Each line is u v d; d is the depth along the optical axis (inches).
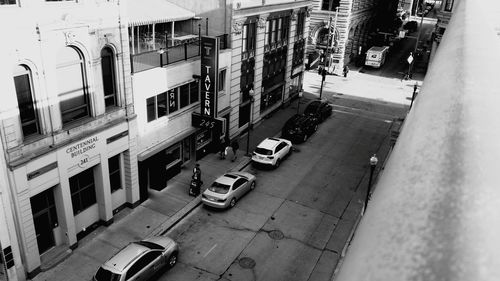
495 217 29.7
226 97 1152.8
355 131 1406.3
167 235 811.4
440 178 35.4
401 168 45.1
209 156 1143.0
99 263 716.0
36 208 684.1
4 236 611.5
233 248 784.3
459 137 40.1
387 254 31.9
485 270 25.2
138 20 954.7
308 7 1587.1
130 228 817.5
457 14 127.3
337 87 1905.8
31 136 644.1
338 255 782.5
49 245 721.0
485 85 51.9
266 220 878.4
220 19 1108.5
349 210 936.3
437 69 75.7
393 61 2466.8
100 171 774.5
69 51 680.4
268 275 718.5
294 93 1681.8
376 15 2711.6
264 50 1320.1
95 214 800.9
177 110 989.2
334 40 2111.2
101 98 748.6
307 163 1154.0
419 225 31.9
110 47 751.1
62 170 690.8
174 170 1021.8
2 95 578.6
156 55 987.9
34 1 596.1
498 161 35.4
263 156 1087.6
